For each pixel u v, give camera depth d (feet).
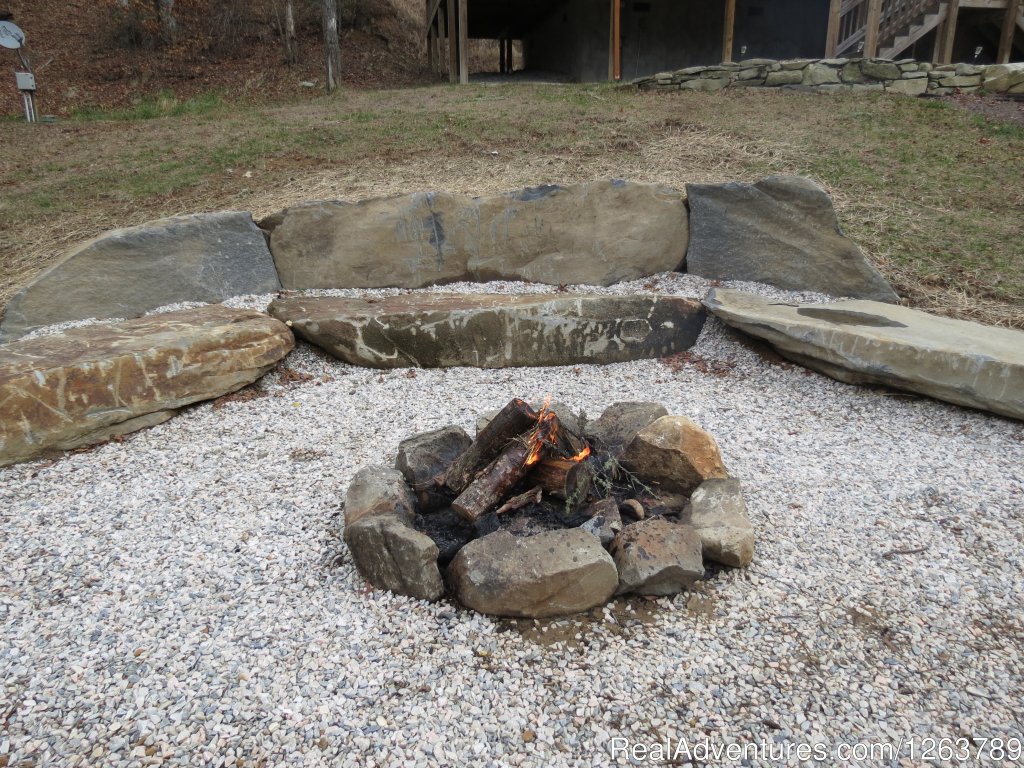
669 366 19.36
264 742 7.70
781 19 51.44
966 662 8.89
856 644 9.16
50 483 13.34
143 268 20.26
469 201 22.38
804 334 17.54
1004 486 12.99
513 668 8.76
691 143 30.04
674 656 8.97
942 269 21.72
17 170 30.40
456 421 15.85
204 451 14.55
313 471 13.58
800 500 12.51
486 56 82.94
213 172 28.55
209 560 10.77
